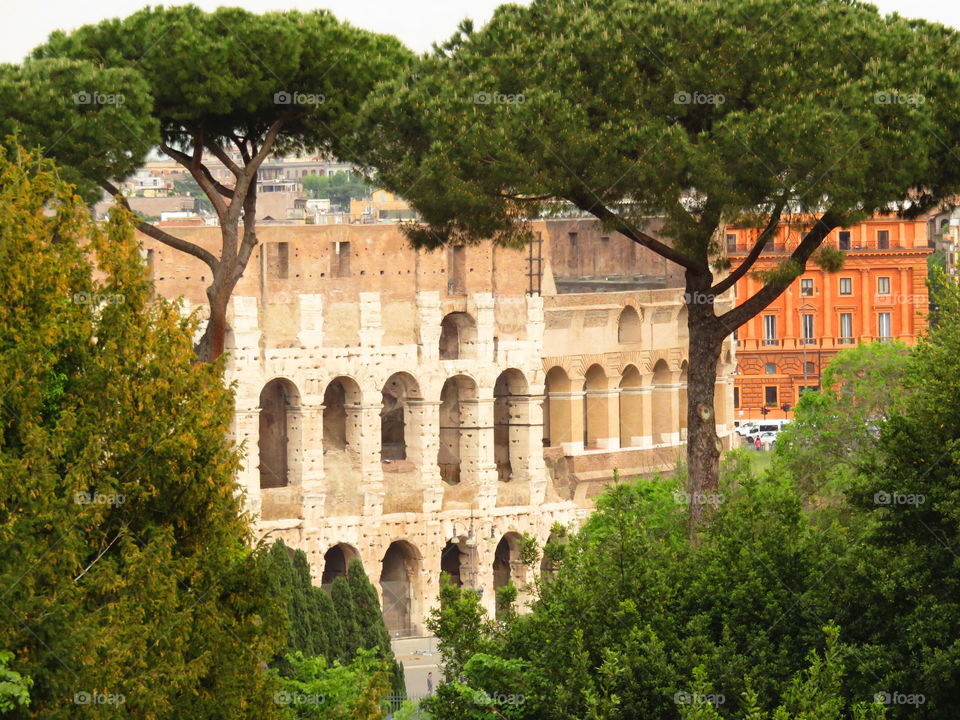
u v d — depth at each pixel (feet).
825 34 479.00
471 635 418.72
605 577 409.28
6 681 335.06
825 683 371.76
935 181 486.79
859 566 403.54
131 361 385.29
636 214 482.28
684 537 490.08
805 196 465.88
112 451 377.30
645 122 474.08
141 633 359.46
